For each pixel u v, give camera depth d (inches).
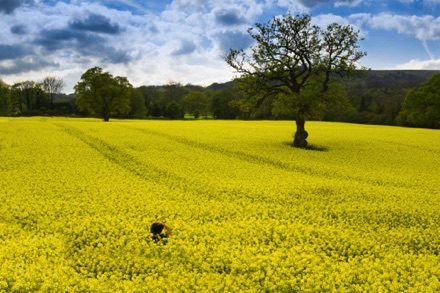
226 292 373.4
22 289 376.2
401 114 3454.7
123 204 660.7
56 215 613.9
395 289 381.4
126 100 3134.8
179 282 394.3
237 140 1614.2
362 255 482.0
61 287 381.1
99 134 1713.8
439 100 2743.6
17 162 1049.5
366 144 1631.4
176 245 489.7
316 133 2059.5
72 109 4899.1
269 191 773.9
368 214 644.7
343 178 968.9
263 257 448.5
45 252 468.8
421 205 706.2
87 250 478.6
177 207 652.1
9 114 4498.0
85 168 987.3
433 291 378.3
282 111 1467.8
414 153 1427.2
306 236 531.8
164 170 980.6
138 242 500.7
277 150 1364.4
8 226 565.0
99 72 3127.5
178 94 5959.6
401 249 512.7
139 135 1706.4
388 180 939.3
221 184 834.2
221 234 528.1
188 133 1829.5
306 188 803.4
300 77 1563.7
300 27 1460.4
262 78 1505.9
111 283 398.9
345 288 385.4
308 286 389.7
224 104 4613.7
